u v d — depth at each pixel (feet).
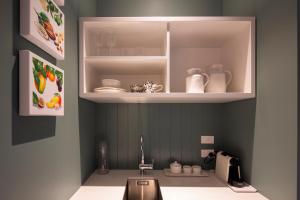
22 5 2.14
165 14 5.75
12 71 2.01
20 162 2.12
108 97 4.20
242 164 4.61
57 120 3.06
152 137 5.65
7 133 1.92
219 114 5.68
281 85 3.30
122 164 5.64
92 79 4.75
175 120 5.66
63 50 3.02
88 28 4.37
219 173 4.89
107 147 5.57
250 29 4.08
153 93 4.10
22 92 2.10
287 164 3.14
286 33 3.19
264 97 3.77
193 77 4.25
